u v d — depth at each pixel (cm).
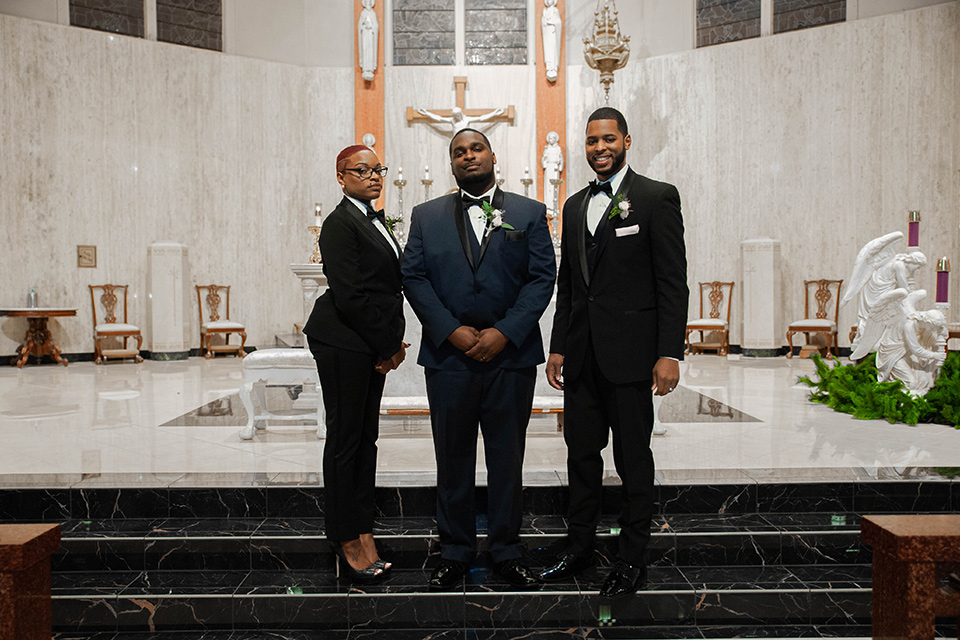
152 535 296
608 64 898
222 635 267
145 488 321
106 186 975
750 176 994
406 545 294
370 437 282
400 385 490
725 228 1010
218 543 294
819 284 955
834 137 945
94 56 959
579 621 267
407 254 277
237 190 1055
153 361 978
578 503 276
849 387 534
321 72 1084
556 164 1003
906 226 910
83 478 339
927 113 892
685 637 261
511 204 277
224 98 1041
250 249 1067
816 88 952
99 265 975
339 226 268
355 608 268
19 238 927
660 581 278
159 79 1000
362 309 262
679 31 1025
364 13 1043
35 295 909
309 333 275
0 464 372
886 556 166
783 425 474
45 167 938
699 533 295
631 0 1043
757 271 955
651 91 1036
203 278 1039
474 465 273
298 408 567
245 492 321
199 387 701
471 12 1071
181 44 1016
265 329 1083
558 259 616
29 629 172
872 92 921
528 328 261
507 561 270
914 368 509
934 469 344
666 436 438
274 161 1075
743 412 529
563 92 1043
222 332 1007
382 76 1057
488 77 1068
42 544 173
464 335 259
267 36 1066
